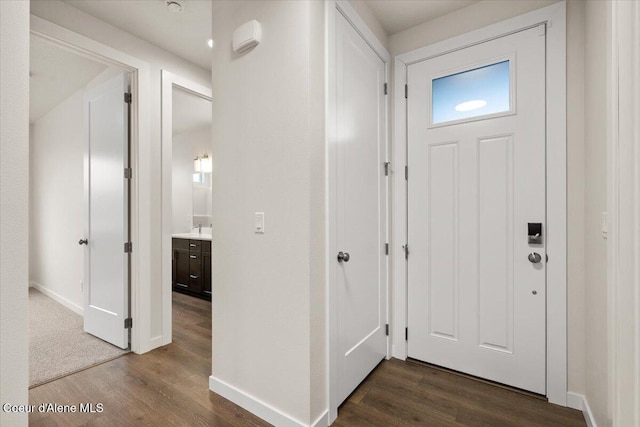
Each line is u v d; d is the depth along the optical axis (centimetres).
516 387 189
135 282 246
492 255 198
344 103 179
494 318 197
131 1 206
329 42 162
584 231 168
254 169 167
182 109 396
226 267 182
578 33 171
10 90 74
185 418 163
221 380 185
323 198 160
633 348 92
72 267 358
